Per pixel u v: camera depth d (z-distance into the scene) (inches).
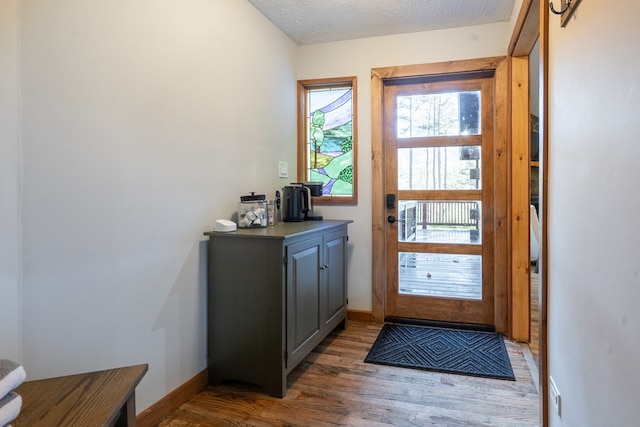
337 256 114.6
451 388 85.1
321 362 98.8
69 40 55.9
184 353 80.2
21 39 49.7
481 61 117.3
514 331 112.0
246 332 84.4
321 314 102.0
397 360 99.3
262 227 96.1
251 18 104.7
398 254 131.7
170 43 75.3
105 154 61.8
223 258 85.5
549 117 62.1
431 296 128.8
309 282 94.3
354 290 133.3
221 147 91.7
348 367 95.9
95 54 59.9
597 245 42.0
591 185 43.9
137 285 68.4
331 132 137.3
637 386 32.9
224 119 92.8
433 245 128.3
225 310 85.8
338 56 131.4
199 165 84.0
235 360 85.5
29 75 50.7
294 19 113.7
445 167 126.5
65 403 36.2
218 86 90.3
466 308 125.4
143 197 69.3
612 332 38.1
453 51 120.4
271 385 82.6
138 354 68.8
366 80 129.3
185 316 80.5
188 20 80.2
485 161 122.6
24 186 50.4
